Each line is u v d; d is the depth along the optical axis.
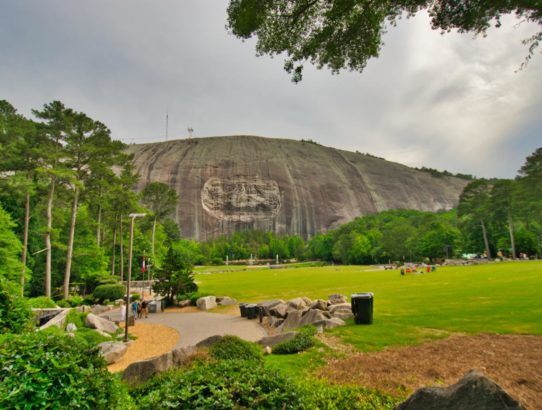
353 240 112.25
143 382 7.00
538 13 7.49
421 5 8.38
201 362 7.66
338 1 8.26
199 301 30.25
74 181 29.56
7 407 3.69
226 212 183.75
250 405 4.14
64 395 4.02
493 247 84.94
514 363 8.16
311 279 48.09
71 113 33.16
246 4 8.55
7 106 30.39
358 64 9.88
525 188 69.44
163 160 196.00
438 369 8.12
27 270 25.78
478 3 7.73
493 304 17.27
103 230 54.34
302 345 10.85
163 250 66.75
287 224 185.00
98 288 36.47
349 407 5.32
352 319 15.12
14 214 31.94
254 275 66.50
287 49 9.66
